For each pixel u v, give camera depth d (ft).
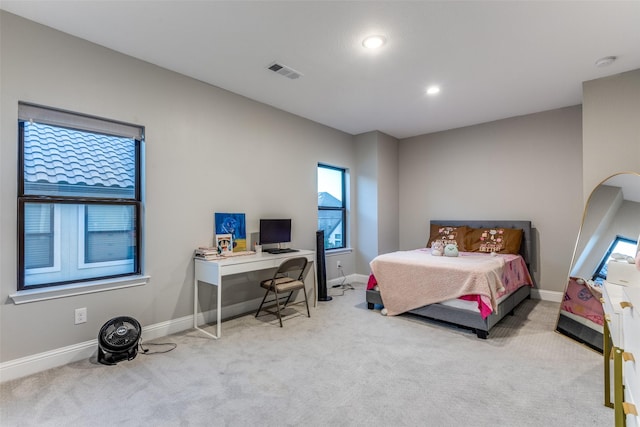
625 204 9.23
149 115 9.46
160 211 9.72
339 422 5.67
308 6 6.93
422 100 12.53
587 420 5.71
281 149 13.56
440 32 7.88
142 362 7.96
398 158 18.56
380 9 7.02
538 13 7.10
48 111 7.82
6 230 7.13
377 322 10.98
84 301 8.20
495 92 11.72
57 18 7.36
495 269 10.42
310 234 14.93
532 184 14.21
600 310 8.98
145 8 6.99
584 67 9.62
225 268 9.66
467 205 16.14
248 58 9.25
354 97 12.25
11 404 6.17
